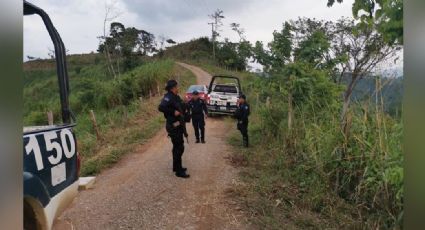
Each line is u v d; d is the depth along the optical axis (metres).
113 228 4.84
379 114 5.12
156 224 5.02
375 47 5.29
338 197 5.88
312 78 9.20
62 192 2.90
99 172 8.00
